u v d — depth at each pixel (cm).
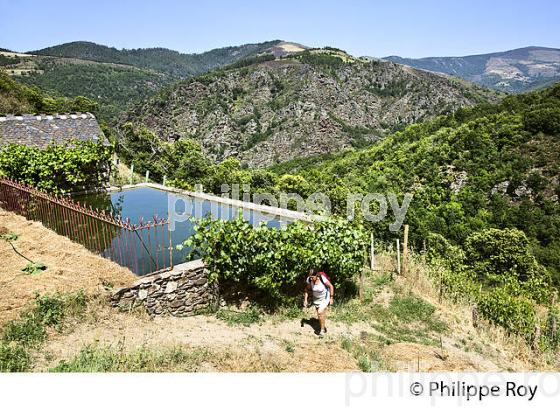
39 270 716
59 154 1419
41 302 615
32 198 1031
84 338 584
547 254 3325
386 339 802
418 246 2778
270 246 848
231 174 3338
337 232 1006
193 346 618
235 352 606
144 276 747
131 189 1652
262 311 836
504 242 2842
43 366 495
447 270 1333
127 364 511
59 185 1417
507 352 884
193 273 782
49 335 570
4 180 1118
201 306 798
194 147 3597
